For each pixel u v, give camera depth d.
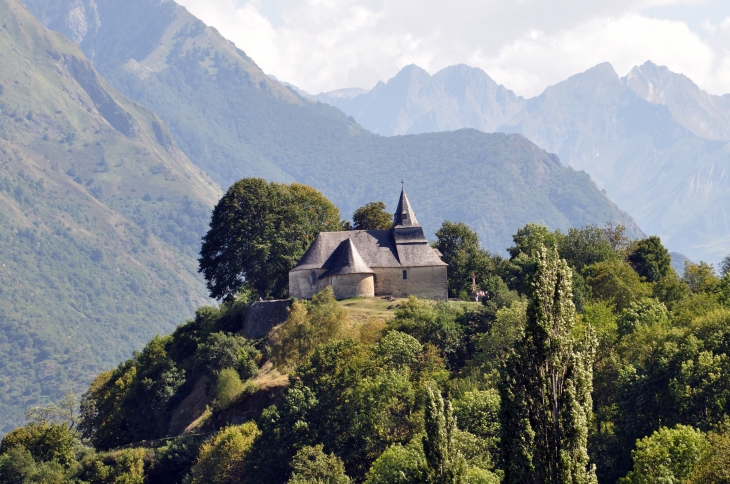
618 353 111.62
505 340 121.38
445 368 128.62
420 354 126.31
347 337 131.38
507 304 139.75
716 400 92.19
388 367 120.44
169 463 130.75
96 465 135.12
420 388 114.06
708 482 75.19
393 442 108.94
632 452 86.31
